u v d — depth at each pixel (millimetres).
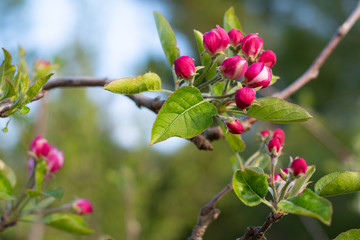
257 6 17156
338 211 10164
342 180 1478
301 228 10898
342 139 11000
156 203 10492
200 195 11227
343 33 2643
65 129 7223
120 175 5023
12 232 5016
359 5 2711
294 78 15219
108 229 7582
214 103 1634
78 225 2391
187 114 1378
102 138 8164
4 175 2252
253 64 1484
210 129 2189
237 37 1657
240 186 1466
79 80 2105
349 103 13508
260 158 2064
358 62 14234
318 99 14164
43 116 3973
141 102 2004
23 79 1640
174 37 1808
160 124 1344
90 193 7211
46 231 6590
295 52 15555
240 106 1437
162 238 10008
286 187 1415
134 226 4887
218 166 11742
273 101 1484
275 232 11227
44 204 2363
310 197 1242
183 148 12086
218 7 16359
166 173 11180
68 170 7000
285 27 16078
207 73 1761
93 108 7711
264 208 12125
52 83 2109
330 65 14414
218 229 12820
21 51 2309
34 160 2209
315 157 10031
